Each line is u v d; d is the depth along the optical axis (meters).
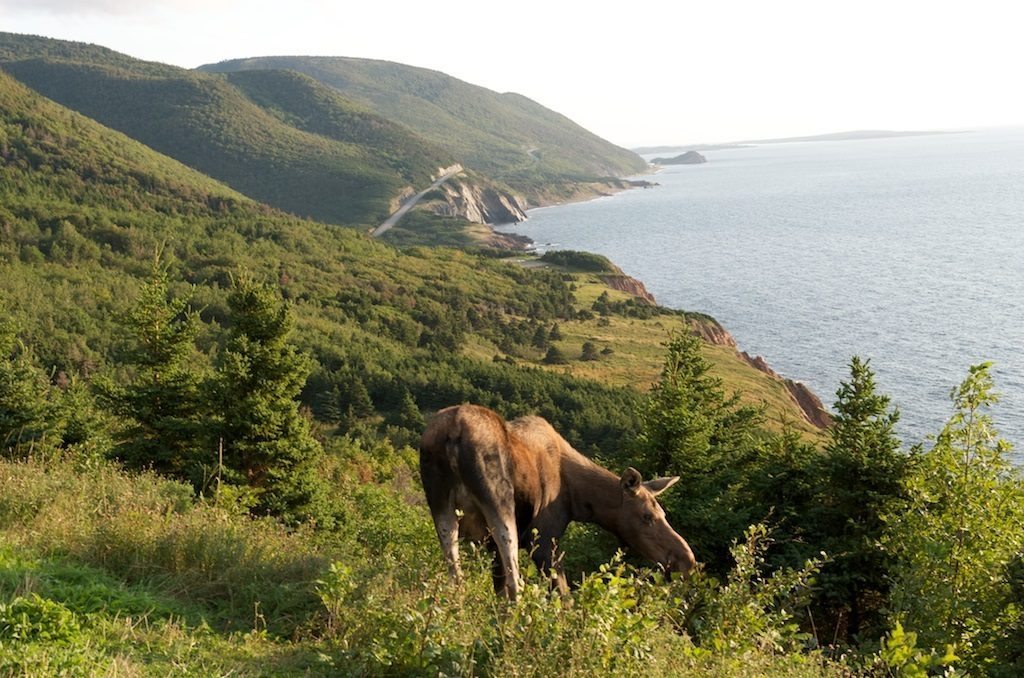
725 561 12.27
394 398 89.50
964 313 138.62
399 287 165.12
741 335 133.62
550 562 6.93
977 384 9.59
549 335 134.25
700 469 13.90
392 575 6.04
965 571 8.41
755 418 17.41
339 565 5.68
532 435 6.99
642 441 14.26
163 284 20.08
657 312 155.88
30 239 147.38
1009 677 7.17
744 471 14.37
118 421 20.58
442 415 6.28
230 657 4.89
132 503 7.64
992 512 9.04
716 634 5.78
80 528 6.71
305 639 5.42
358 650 4.93
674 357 17.56
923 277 179.88
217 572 6.30
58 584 5.47
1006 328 124.69
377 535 12.44
